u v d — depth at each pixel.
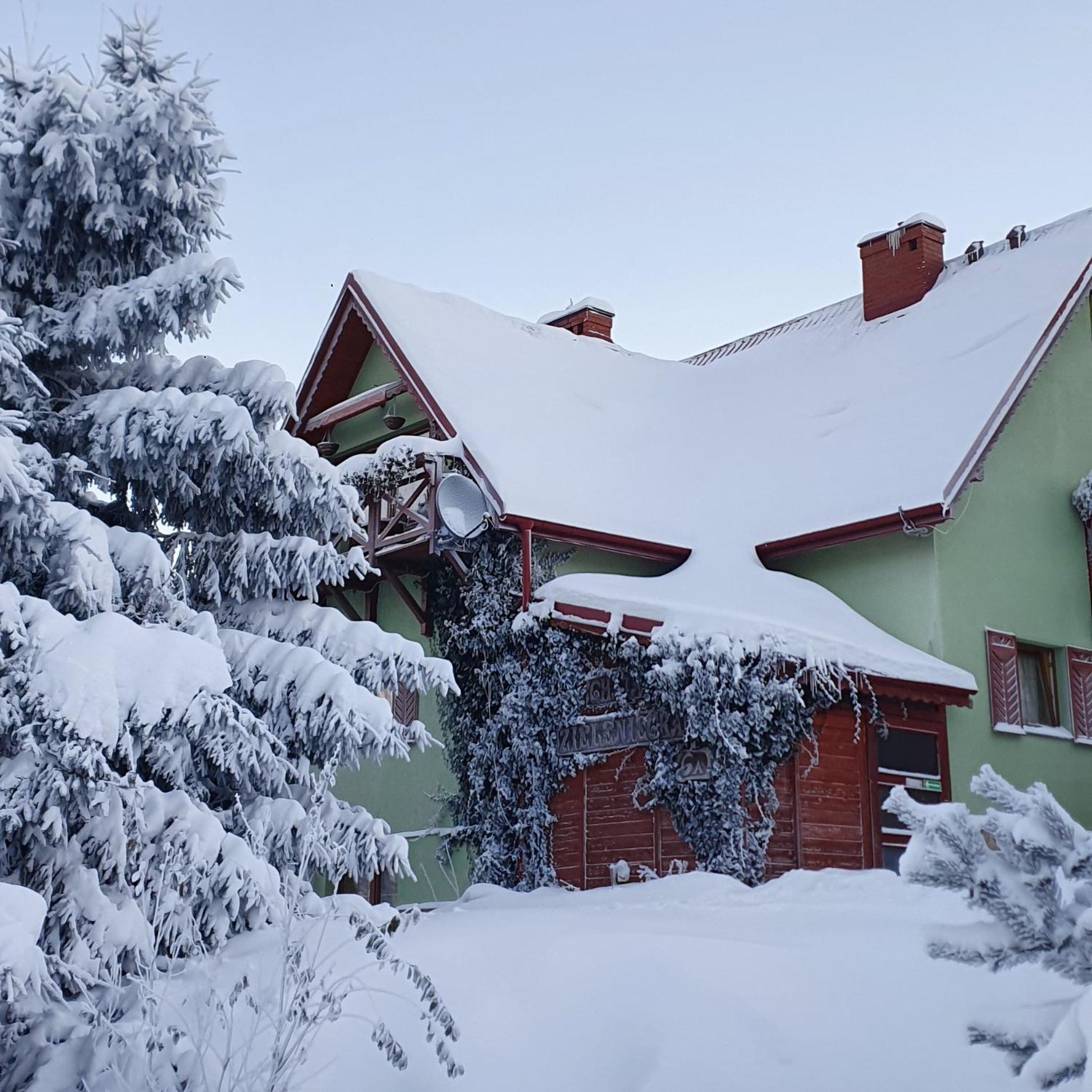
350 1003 8.26
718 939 9.10
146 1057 7.20
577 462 19.02
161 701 7.85
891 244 22.50
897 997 7.96
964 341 19.45
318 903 9.45
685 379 24.59
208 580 11.20
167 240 11.61
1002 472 18.11
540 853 16.34
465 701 17.73
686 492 19.80
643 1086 7.45
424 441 17.77
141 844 8.52
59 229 11.27
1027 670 18.09
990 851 4.72
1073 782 17.64
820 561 18.11
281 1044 7.25
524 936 9.43
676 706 14.70
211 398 10.59
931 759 15.94
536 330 23.50
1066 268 19.14
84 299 11.02
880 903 11.12
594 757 15.96
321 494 11.38
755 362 24.09
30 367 11.15
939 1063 7.24
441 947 9.17
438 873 17.75
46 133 10.88
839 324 23.39
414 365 19.19
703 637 14.59
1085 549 18.88
